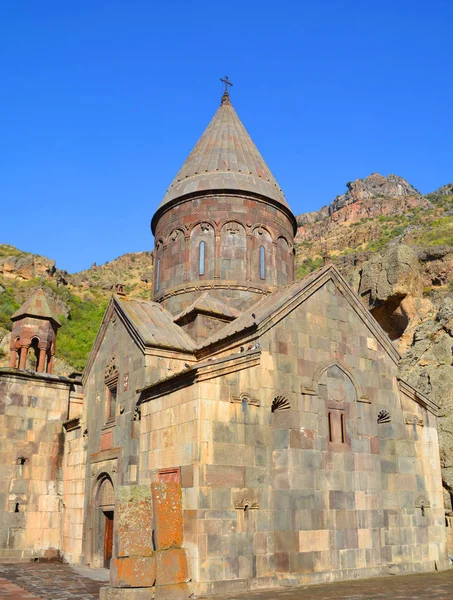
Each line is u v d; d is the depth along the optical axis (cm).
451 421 2475
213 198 2411
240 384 1543
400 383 1950
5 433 2244
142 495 1243
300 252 14538
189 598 1244
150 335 1877
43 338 2566
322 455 1647
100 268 14775
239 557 1402
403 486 1847
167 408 1580
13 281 8906
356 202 17738
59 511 2264
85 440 2136
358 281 4344
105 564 1861
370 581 1543
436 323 3234
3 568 1892
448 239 5116
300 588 1415
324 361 1753
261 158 2680
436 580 1555
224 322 2122
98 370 2147
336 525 1609
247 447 1504
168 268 2414
